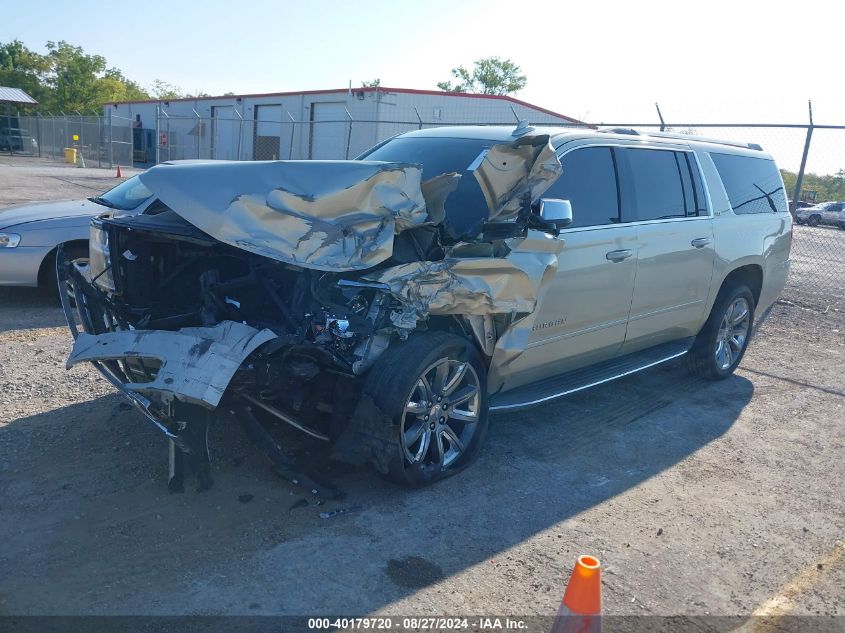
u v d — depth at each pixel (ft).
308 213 12.14
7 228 23.84
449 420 13.99
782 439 17.56
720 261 20.10
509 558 11.57
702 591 11.09
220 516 12.11
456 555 11.52
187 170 12.61
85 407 16.07
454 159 16.34
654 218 18.01
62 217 24.72
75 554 10.83
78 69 237.66
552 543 12.10
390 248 12.20
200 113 129.39
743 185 21.74
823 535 13.05
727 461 16.03
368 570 10.93
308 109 102.99
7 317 23.38
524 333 14.24
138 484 12.94
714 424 18.28
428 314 12.61
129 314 13.84
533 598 10.57
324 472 13.92
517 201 13.60
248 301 13.41
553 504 13.46
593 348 17.04
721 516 13.50
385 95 88.38
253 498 12.74
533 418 17.81
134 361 11.98
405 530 12.14
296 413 12.78
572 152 16.16
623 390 20.53
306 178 12.39
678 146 19.57
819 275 45.65
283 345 11.64
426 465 13.37
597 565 7.98
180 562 10.80
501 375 14.84
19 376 17.78
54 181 82.48
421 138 18.03
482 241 13.32
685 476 15.11
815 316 32.60
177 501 12.46
